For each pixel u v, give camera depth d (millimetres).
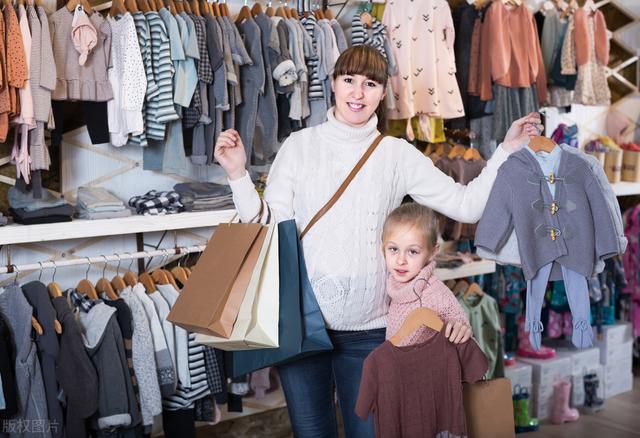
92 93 3098
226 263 1934
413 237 2041
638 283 4727
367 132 2133
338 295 2064
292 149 2188
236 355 2045
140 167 3596
